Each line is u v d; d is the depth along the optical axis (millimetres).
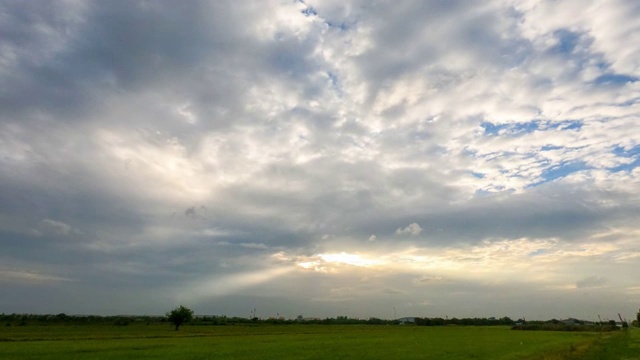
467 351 60281
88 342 73250
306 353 56438
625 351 57844
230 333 115875
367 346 68625
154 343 72438
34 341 74562
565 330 147625
